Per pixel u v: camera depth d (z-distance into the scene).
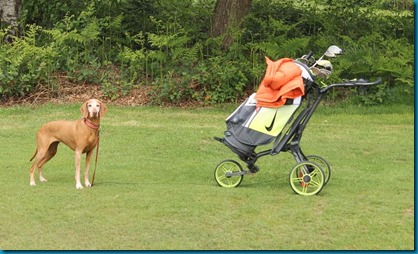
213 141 12.66
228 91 16.22
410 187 9.59
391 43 17.33
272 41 16.98
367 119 14.66
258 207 8.61
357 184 9.75
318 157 9.75
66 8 18.05
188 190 9.39
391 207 8.65
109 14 18.16
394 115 15.03
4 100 16.08
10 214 8.35
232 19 17.59
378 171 10.61
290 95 9.08
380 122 14.38
